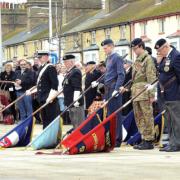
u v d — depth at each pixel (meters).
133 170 12.35
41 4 92.12
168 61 16.11
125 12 72.12
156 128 17.55
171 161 13.76
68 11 85.00
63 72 27.38
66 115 27.53
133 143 18.02
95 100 24.56
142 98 16.97
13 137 18.66
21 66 28.36
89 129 17.39
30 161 14.17
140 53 17.23
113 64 17.81
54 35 81.31
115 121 16.14
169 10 61.72
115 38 69.19
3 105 30.14
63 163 13.63
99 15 79.88
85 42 75.19
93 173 12.01
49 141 17.81
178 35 59.03
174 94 16.09
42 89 19.30
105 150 16.19
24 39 90.69
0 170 12.59
